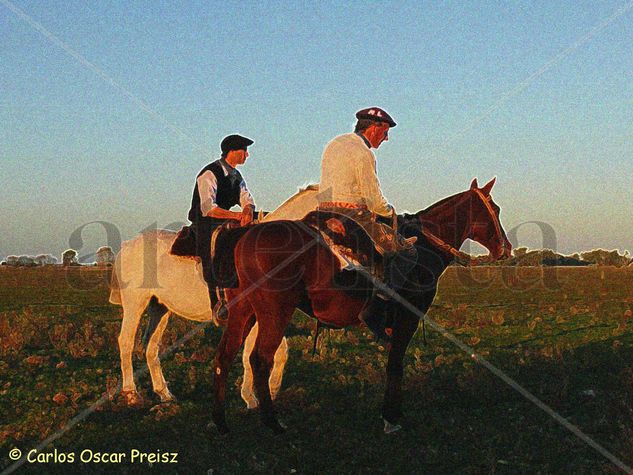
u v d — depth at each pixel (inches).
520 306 752.3
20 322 584.7
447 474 237.3
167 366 418.0
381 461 248.7
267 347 272.8
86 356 455.2
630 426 274.8
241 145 317.1
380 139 292.7
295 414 302.7
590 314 661.3
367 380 364.5
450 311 677.9
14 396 348.2
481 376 347.9
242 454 257.6
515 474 234.2
